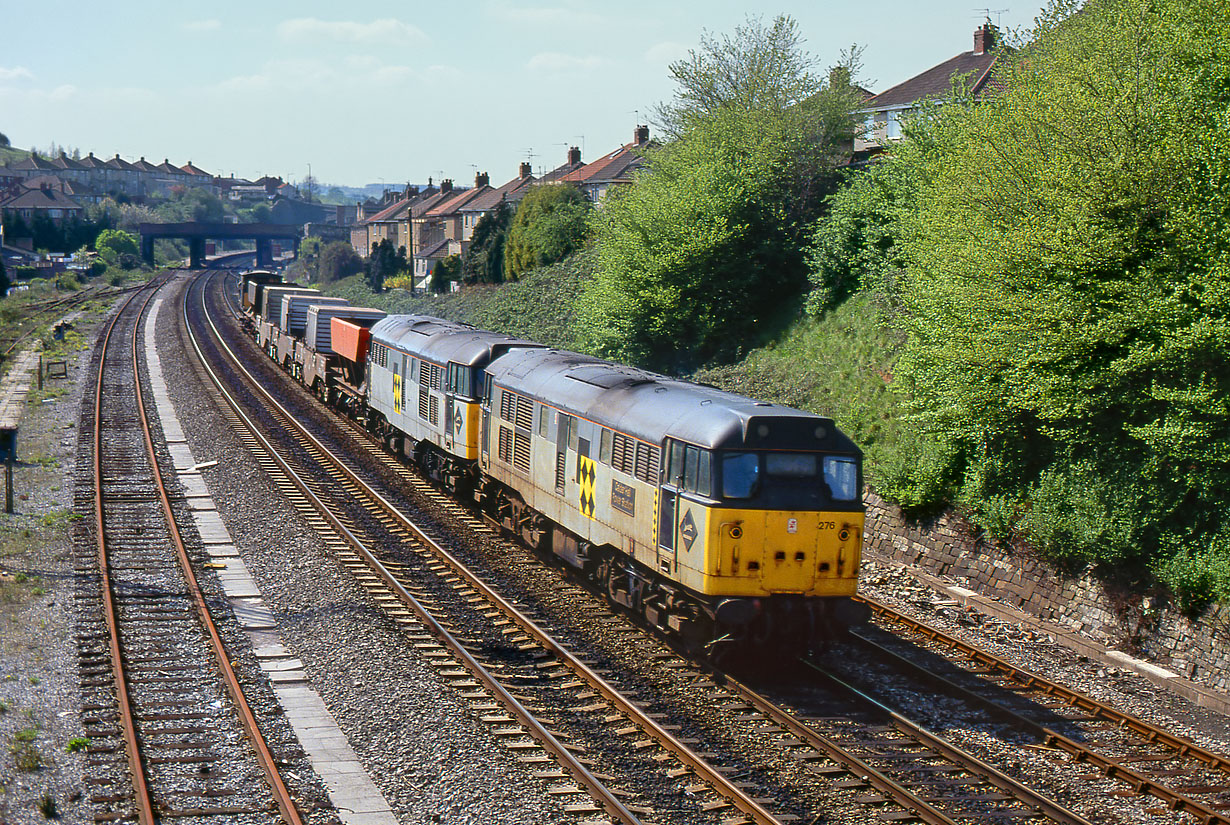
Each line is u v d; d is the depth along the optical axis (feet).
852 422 80.84
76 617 49.96
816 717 42.09
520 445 65.31
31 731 37.24
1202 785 37.96
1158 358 52.65
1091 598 56.34
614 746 38.42
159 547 62.75
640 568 52.08
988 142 63.46
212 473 83.82
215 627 49.01
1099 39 59.52
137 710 39.68
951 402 63.05
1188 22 58.85
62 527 66.03
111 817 31.71
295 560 60.64
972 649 51.29
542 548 64.18
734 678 45.93
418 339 86.74
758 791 35.27
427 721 39.63
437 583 58.13
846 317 95.30
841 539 46.09
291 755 36.29
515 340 77.87
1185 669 50.37
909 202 87.30
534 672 45.73
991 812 34.99
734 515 44.62
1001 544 62.49
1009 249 58.13
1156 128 55.36
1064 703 45.96
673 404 50.44
